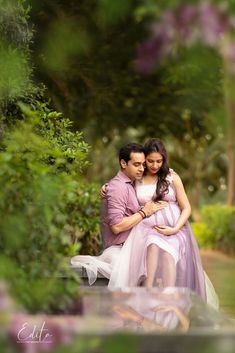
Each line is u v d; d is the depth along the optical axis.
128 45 16.61
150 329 4.41
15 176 5.29
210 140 26.95
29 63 7.90
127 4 4.02
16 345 4.15
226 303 11.89
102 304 5.13
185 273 8.47
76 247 5.33
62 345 4.17
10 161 5.30
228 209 23.80
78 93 16.47
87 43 4.08
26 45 8.03
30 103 8.66
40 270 4.98
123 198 8.67
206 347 4.31
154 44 4.28
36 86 8.98
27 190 5.16
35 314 4.75
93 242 11.78
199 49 4.21
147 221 8.60
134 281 8.28
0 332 4.15
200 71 4.19
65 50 4.05
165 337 4.31
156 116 20.27
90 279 8.34
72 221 11.29
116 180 8.80
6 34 7.77
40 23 8.10
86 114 18.19
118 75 17.48
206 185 34.56
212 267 19.16
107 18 4.07
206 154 32.91
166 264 8.28
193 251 8.64
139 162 8.69
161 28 4.34
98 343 4.19
